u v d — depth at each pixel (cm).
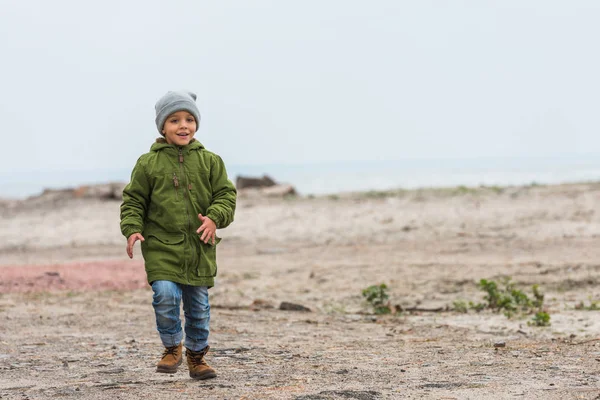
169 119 589
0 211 3378
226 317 1180
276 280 1662
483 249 2033
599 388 547
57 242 2648
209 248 592
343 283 1581
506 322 1077
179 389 581
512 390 545
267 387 582
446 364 696
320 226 2645
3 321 1117
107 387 600
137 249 2461
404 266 1759
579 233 2208
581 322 1036
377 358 753
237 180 4191
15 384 630
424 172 11038
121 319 1146
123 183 4053
